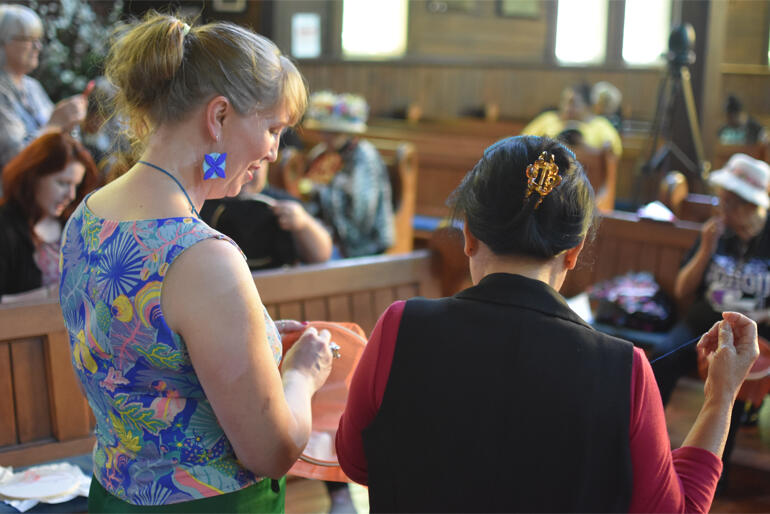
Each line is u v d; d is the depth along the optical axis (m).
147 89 1.08
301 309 2.72
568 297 3.81
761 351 1.83
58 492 1.92
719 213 3.13
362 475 1.14
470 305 1.04
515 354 0.99
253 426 1.07
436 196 6.45
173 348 1.06
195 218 1.08
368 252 4.78
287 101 1.12
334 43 10.48
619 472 0.96
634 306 3.42
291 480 2.56
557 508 0.96
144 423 1.11
